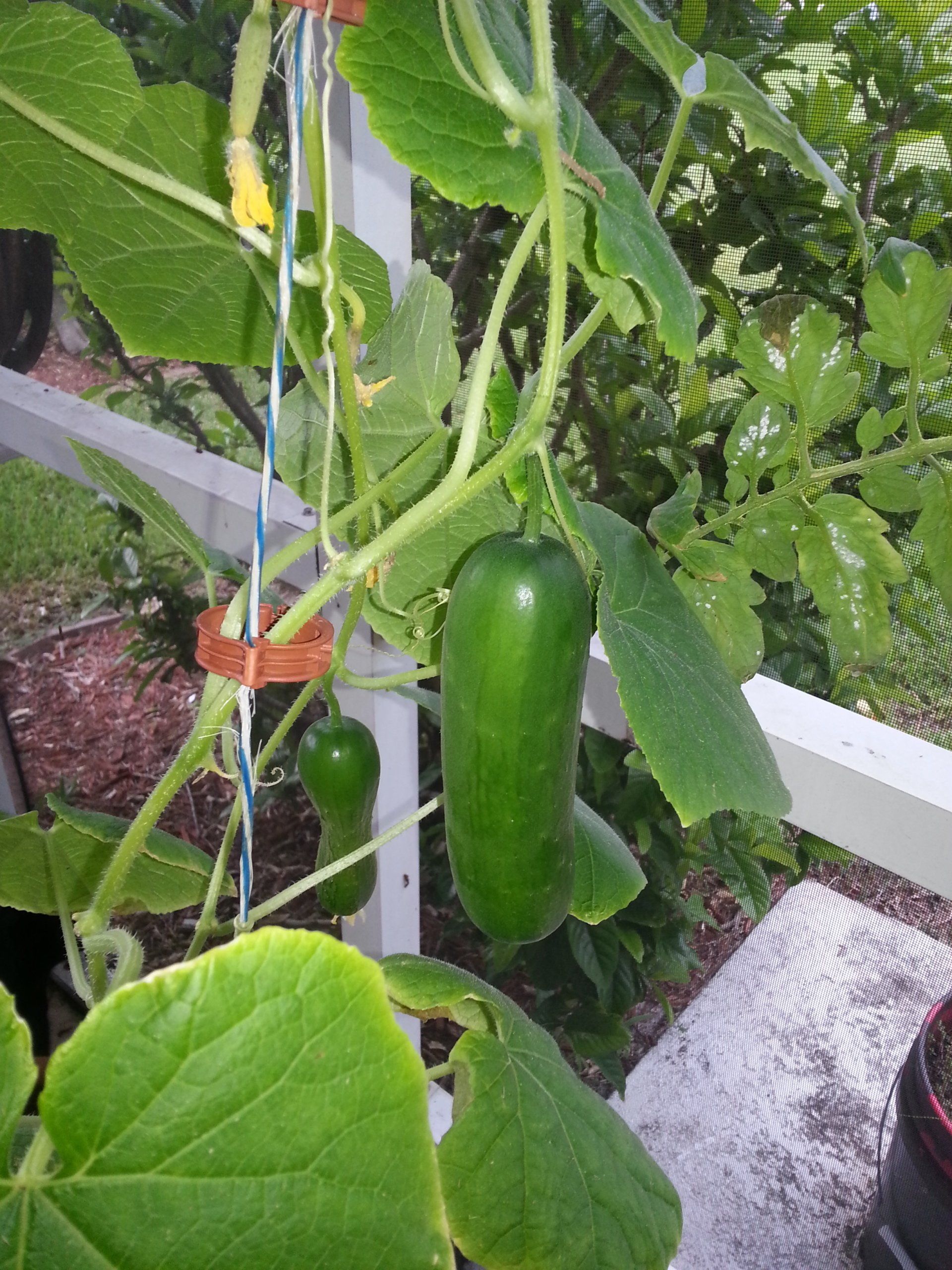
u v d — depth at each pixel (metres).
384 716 0.85
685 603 0.55
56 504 1.37
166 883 0.68
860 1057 0.83
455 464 0.39
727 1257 0.83
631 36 0.72
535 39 0.33
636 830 0.90
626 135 0.75
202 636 0.38
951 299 0.53
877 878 0.80
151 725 1.47
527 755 0.40
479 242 0.86
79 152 0.47
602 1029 0.95
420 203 0.86
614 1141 0.54
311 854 1.29
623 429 0.83
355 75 0.34
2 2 0.42
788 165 0.69
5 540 1.37
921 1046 0.72
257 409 1.17
